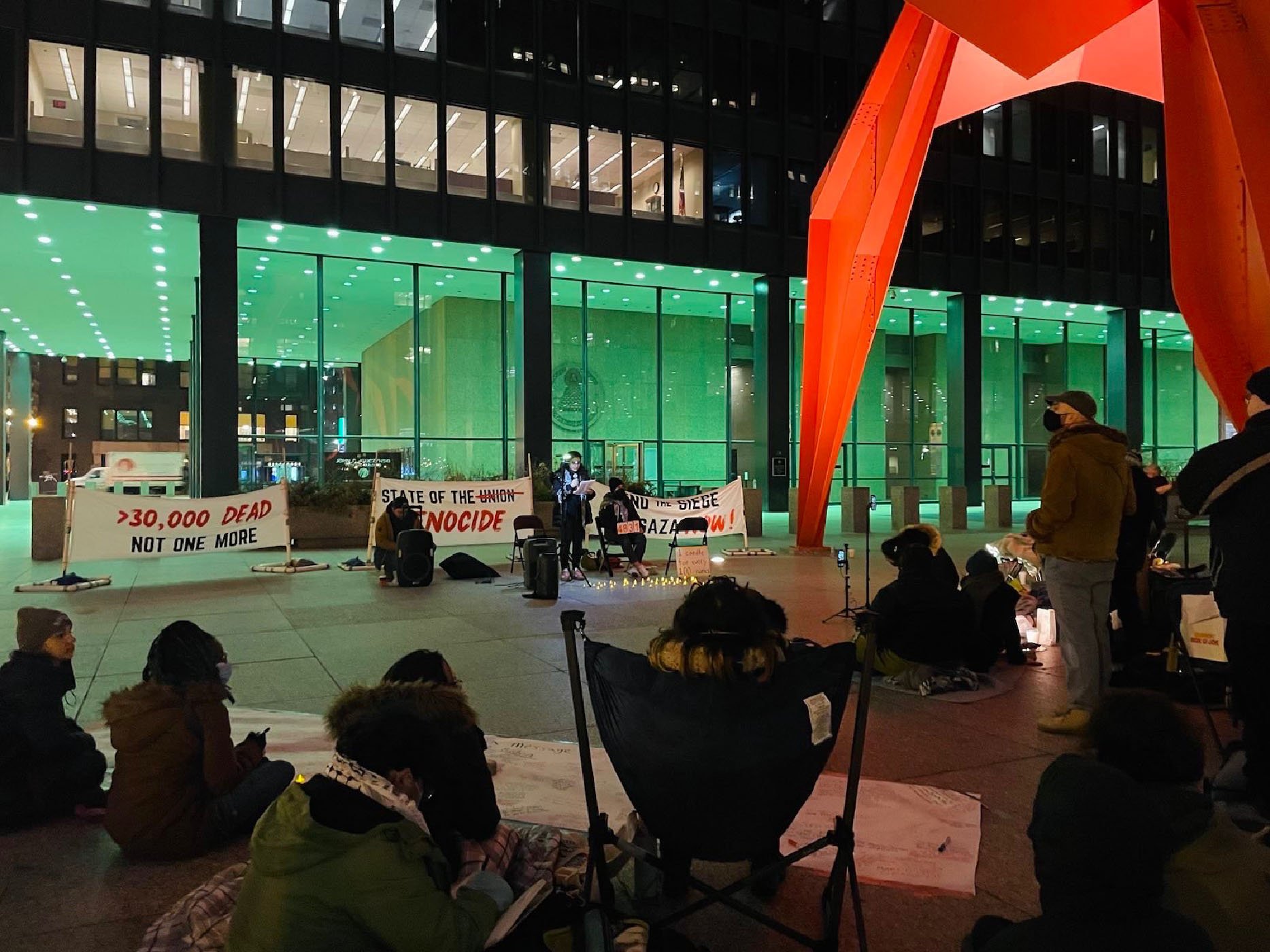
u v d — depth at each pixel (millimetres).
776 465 29469
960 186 32094
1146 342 41438
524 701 6520
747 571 14680
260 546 14523
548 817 4215
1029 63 7473
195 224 22469
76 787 4270
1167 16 6848
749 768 2801
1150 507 6578
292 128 22547
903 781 4742
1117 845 1680
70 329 38906
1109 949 1679
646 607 10953
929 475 36688
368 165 23391
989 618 7383
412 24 23891
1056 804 1780
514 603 11328
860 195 15680
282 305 25781
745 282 29969
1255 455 3742
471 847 3078
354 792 2395
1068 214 34219
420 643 8688
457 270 27703
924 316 35938
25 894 3570
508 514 16531
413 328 27281
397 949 2295
